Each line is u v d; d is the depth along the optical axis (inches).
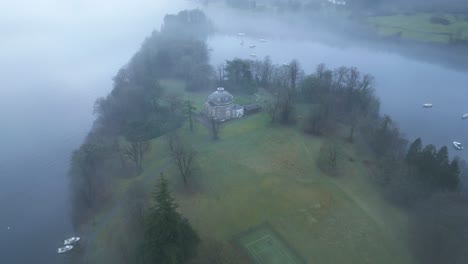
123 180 6697.8
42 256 5359.3
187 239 4527.6
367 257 5007.4
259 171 6884.8
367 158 7332.7
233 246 5191.9
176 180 6633.9
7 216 6269.7
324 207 5954.7
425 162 6432.1
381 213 5812.0
